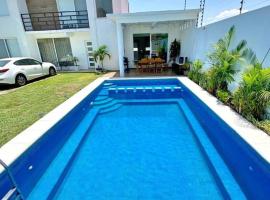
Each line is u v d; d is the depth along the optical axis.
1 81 9.38
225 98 5.71
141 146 4.88
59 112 5.52
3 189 2.94
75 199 3.28
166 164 4.12
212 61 6.98
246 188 3.21
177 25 14.28
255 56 5.20
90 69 15.27
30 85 9.95
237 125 4.18
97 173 3.91
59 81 10.65
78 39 14.73
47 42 15.26
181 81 9.22
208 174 3.76
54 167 3.94
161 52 15.12
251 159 3.40
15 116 5.53
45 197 3.24
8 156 3.32
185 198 3.19
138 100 8.50
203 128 5.50
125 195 3.31
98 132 5.71
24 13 14.05
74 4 14.36
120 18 10.58
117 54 14.12
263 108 4.34
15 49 14.73
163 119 6.54
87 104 7.43
